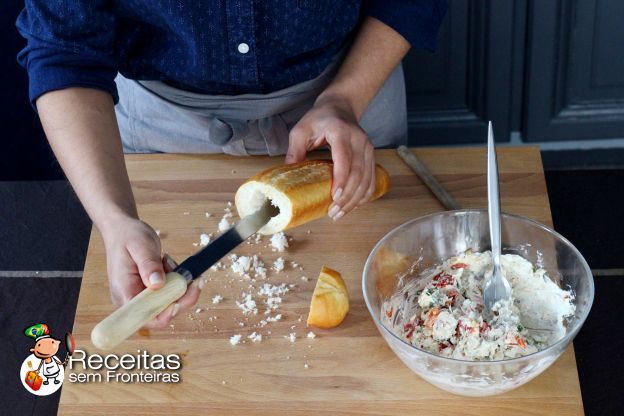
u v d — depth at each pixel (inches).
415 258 36.8
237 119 43.8
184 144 46.1
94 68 38.7
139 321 28.7
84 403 33.1
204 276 38.3
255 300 37.1
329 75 44.4
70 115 37.2
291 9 38.6
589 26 66.9
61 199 49.8
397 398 32.7
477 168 44.0
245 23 38.6
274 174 36.8
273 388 33.3
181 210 42.3
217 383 33.6
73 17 37.1
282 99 43.0
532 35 67.4
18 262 46.1
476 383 30.6
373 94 43.4
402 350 31.0
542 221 40.7
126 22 40.1
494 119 72.9
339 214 38.4
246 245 39.9
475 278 35.9
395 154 44.9
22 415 39.8
